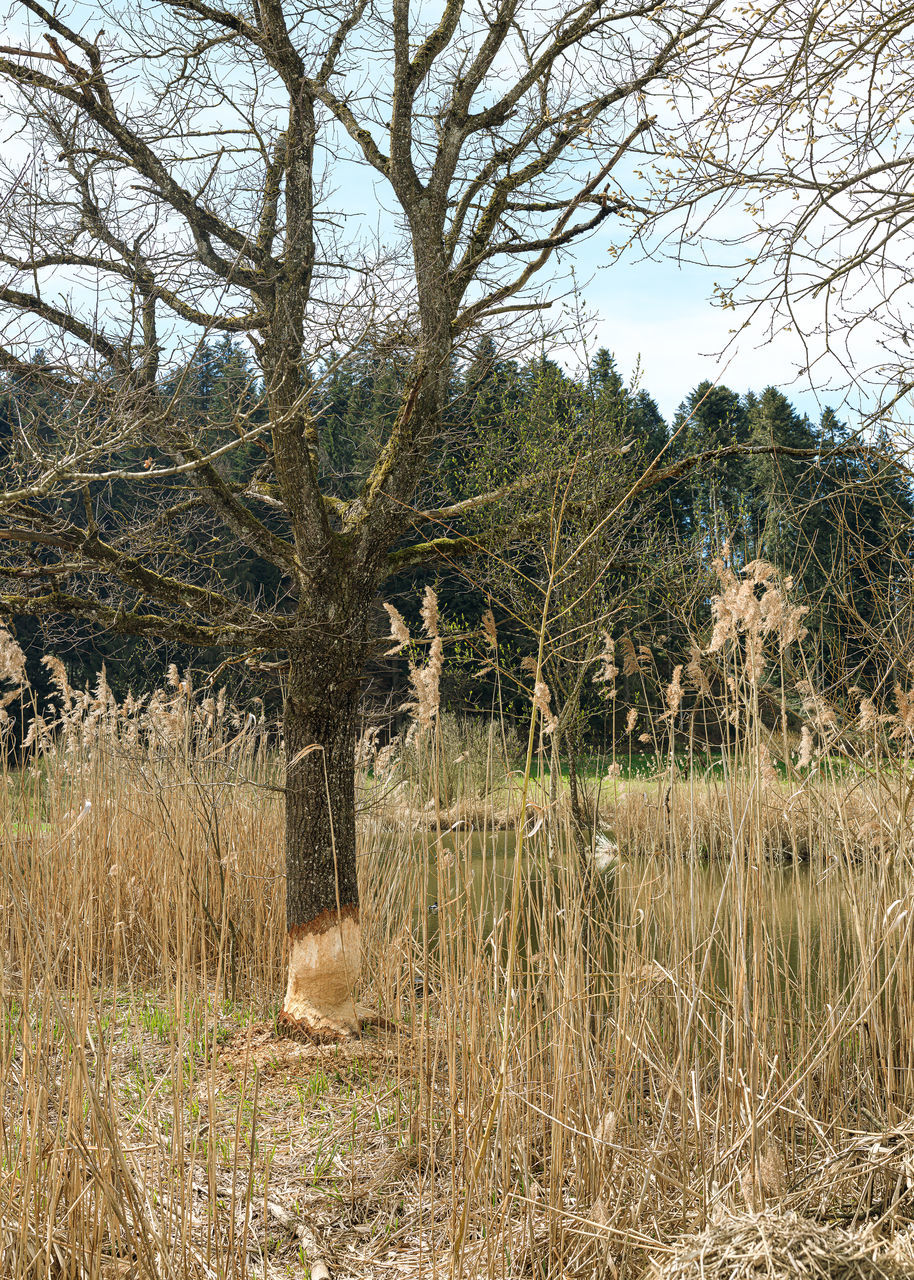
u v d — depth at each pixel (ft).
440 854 10.80
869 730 12.88
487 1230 9.87
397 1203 11.99
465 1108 10.11
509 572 20.61
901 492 15.49
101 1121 8.80
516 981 11.07
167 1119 13.09
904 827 12.16
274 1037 18.10
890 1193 10.03
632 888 13.73
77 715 25.00
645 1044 11.57
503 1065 9.46
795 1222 8.45
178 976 11.09
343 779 18.86
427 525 25.26
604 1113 11.03
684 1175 9.97
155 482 19.60
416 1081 13.65
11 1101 9.89
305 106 18.85
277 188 20.59
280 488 21.03
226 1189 12.05
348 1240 11.11
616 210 19.93
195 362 17.72
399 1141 13.08
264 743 26.61
